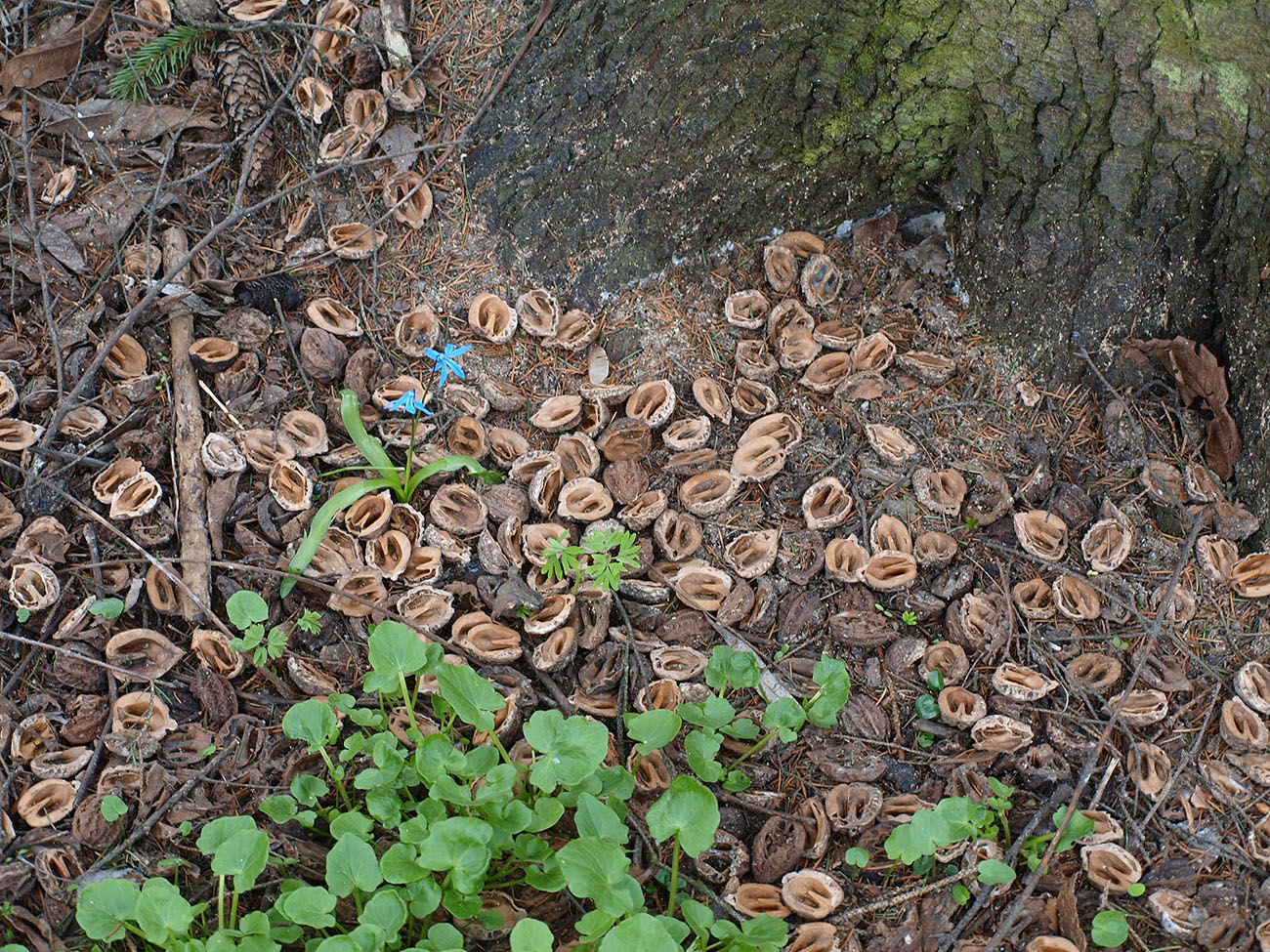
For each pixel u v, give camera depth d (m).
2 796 1.00
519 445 1.16
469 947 0.99
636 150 1.18
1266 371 1.12
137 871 0.99
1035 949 0.99
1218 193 1.11
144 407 1.13
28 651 1.05
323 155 1.20
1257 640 1.10
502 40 1.21
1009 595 1.11
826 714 1.04
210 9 1.20
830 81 1.15
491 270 1.20
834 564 1.12
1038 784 1.06
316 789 1.00
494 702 0.99
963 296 1.21
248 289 1.17
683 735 1.08
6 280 1.15
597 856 0.94
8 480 1.10
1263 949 1.00
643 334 1.20
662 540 1.13
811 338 1.20
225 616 1.08
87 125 1.19
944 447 1.17
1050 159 1.13
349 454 1.14
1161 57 1.09
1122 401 1.16
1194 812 1.05
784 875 1.02
